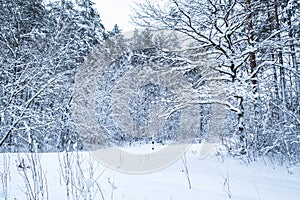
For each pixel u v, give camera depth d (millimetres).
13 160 5934
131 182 4203
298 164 6832
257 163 6863
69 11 13391
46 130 8883
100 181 4281
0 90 8312
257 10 9391
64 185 4012
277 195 3604
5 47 10922
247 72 9422
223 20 8977
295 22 9953
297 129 7812
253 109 8492
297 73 8320
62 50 10820
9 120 7965
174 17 9008
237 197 3400
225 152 8523
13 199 3258
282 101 8609
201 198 3291
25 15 12695
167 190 3676
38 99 9906
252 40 9312
